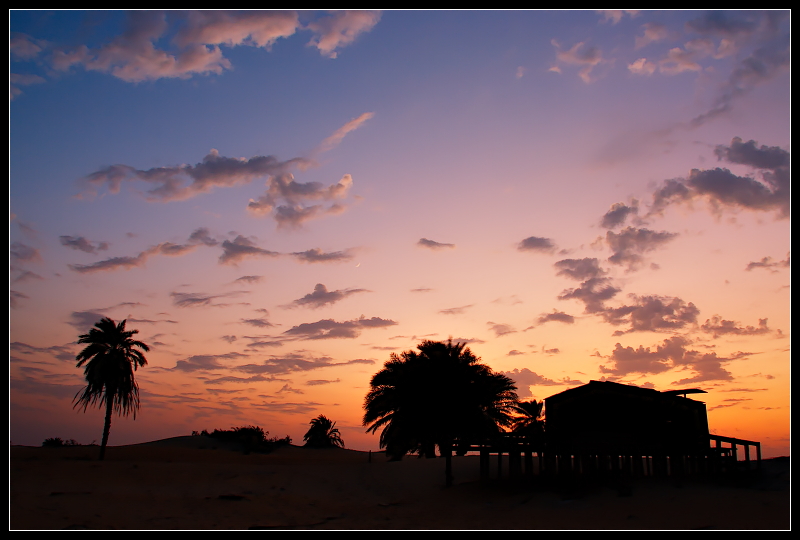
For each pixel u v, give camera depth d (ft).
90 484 103.55
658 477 99.09
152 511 86.74
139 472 118.21
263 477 122.11
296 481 121.29
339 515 90.79
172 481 112.78
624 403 108.99
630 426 107.65
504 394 120.88
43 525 71.87
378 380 127.03
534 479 107.55
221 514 87.81
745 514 72.90
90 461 124.77
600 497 88.38
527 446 110.32
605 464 99.35
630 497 86.48
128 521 78.54
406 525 80.38
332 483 121.80
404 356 127.24
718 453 100.37
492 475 124.36
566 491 94.12
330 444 338.54
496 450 114.52
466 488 110.32
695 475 99.76
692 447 102.01
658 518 74.38
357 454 312.29
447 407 116.67
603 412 109.19
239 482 116.37
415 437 120.78
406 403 120.26
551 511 83.82
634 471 104.83
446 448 117.91
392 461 152.76
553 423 111.86
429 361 122.01
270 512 91.81
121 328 172.65
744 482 92.79
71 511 81.35
